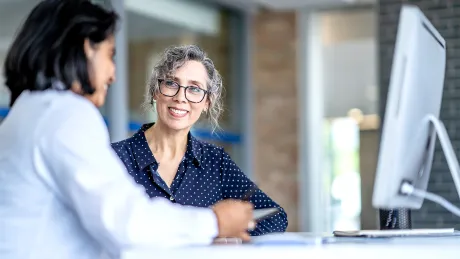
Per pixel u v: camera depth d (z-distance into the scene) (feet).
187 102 9.48
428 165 7.91
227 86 25.98
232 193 9.74
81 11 5.97
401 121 6.27
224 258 5.32
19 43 5.94
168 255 5.34
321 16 26.11
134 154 9.26
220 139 25.12
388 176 6.33
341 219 25.29
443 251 5.29
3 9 17.65
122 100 20.53
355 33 25.64
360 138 25.31
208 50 24.99
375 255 5.29
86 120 5.68
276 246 5.47
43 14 5.97
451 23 17.56
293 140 26.22
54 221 5.72
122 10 20.59
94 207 5.41
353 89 25.64
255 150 26.58
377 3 18.20
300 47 26.16
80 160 5.50
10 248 5.66
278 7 25.77
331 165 25.72
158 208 5.54
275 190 26.32
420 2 17.81
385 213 8.14
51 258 5.69
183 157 9.48
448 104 17.52
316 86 26.07
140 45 21.62
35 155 5.62
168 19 22.94
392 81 6.29
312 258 5.28
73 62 5.87
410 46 6.24
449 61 17.54
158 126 9.50
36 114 5.74
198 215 5.69
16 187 5.67
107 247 5.65
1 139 5.83
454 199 17.15
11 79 6.04
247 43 26.58
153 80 9.66
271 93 26.45
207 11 24.98
